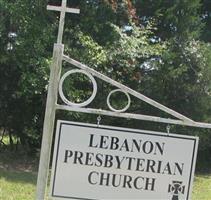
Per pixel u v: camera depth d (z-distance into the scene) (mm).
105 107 14484
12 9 14000
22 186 10836
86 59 14031
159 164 4621
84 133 4570
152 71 15641
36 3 14352
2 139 16250
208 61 15859
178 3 16625
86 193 4566
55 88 4508
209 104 16125
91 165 4574
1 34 14125
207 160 19000
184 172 4629
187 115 16281
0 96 15195
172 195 4625
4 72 14914
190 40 16016
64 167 4551
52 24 14727
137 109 15477
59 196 4543
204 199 11625
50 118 4516
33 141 15672
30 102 14953
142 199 4605
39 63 13734
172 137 4625
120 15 15578
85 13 15414
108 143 4582
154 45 15328
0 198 9516
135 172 4602
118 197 4590
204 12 20156
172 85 15906
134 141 4602
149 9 17172
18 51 14023
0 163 13969
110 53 14336
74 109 4527
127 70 14797
